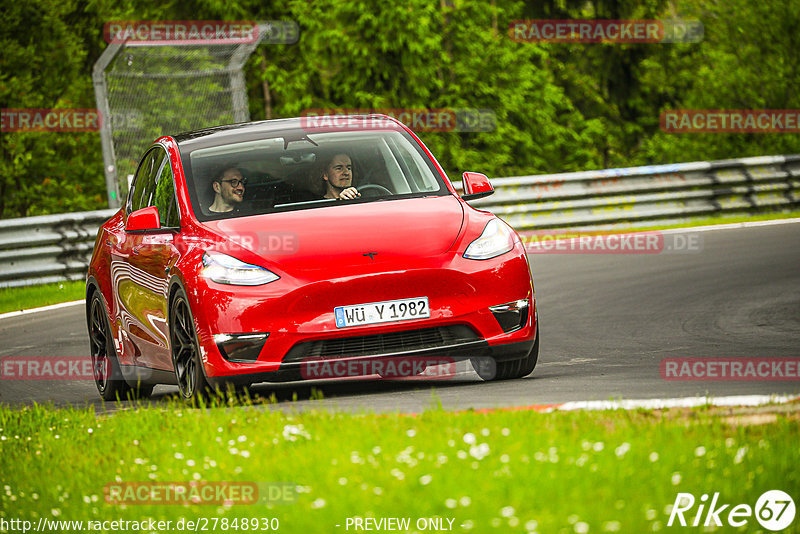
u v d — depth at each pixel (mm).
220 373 23172
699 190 68750
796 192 72000
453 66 106625
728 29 105750
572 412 17969
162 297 25672
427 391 23953
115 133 67438
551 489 13234
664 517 12336
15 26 96938
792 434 15297
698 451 14180
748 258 48031
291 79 102312
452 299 23594
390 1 100750
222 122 73000
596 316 36719
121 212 31719
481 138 105500
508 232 25141
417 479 14086
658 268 46938
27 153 94000
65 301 50000
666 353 29016
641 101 134125
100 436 20281
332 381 27922
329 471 14969
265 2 103000
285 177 26531
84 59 104312
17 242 53906
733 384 22266
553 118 116375
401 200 26094
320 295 23031
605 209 66312
